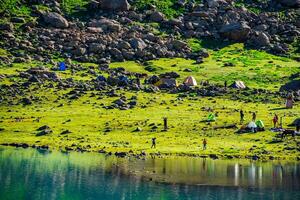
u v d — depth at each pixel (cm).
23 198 10325
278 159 14612
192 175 12356
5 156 14725
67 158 14488
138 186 11219
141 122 19712
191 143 16762
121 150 15838
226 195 10606
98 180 11775
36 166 13262
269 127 18575
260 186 11400
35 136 18112
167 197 10375
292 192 10919
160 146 16400
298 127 17575
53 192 10688
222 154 15250
